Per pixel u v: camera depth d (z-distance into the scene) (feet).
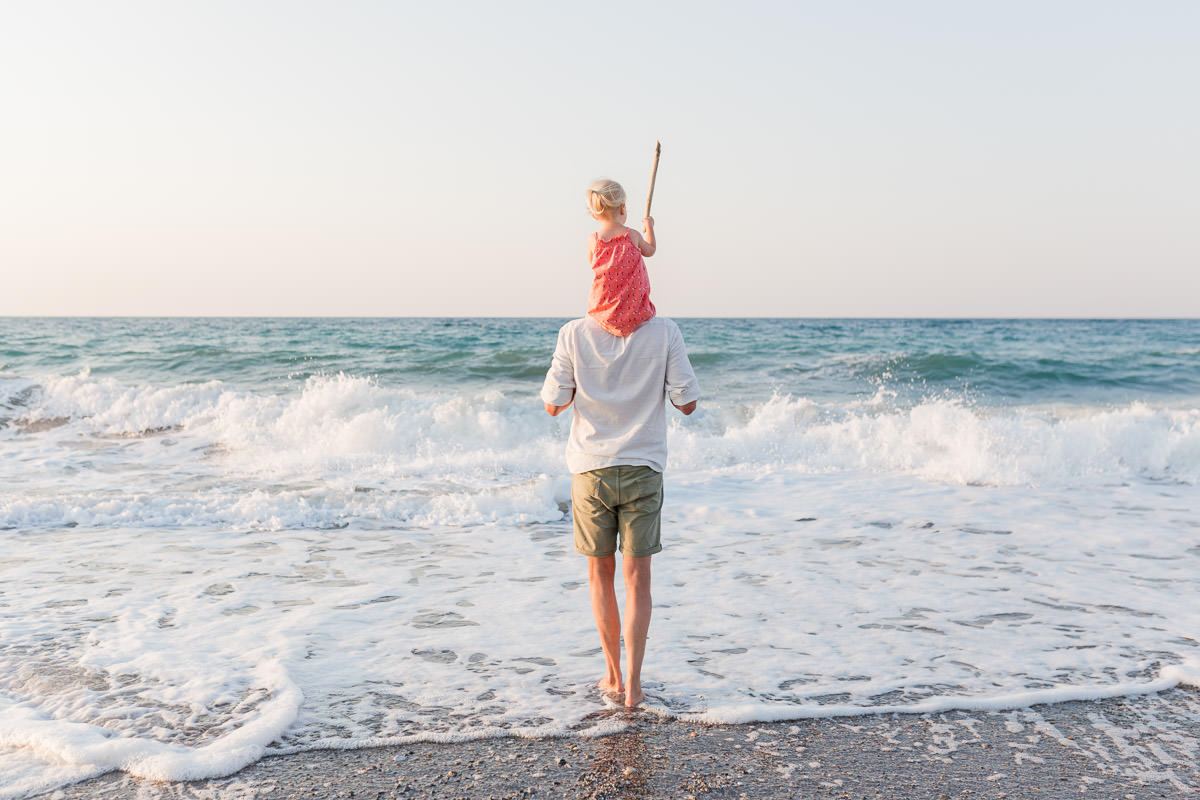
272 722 8.76
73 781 7.68
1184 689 10.00
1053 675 10.46
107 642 11.57
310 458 28.17
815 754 8.32
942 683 10.22
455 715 9.23
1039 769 8.00
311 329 172.96
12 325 230.68
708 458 28.91
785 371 56.08
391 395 34.86
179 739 8.52
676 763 8.09
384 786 7.62
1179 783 7.71
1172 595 14.10
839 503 22.33
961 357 57.77
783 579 15.17
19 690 9.80
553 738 8.65
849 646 11.59
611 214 9.36
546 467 26.53
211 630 12.17
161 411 34.96
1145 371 55.62
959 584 14.82
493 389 49.39
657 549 9.47
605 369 9.25
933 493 23.66
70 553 17.01
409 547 17.85
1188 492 23.73
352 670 10.62
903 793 7.52
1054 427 29.76
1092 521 20.12
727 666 10.80
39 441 31.60
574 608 13.44
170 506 20.77
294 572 15.70
